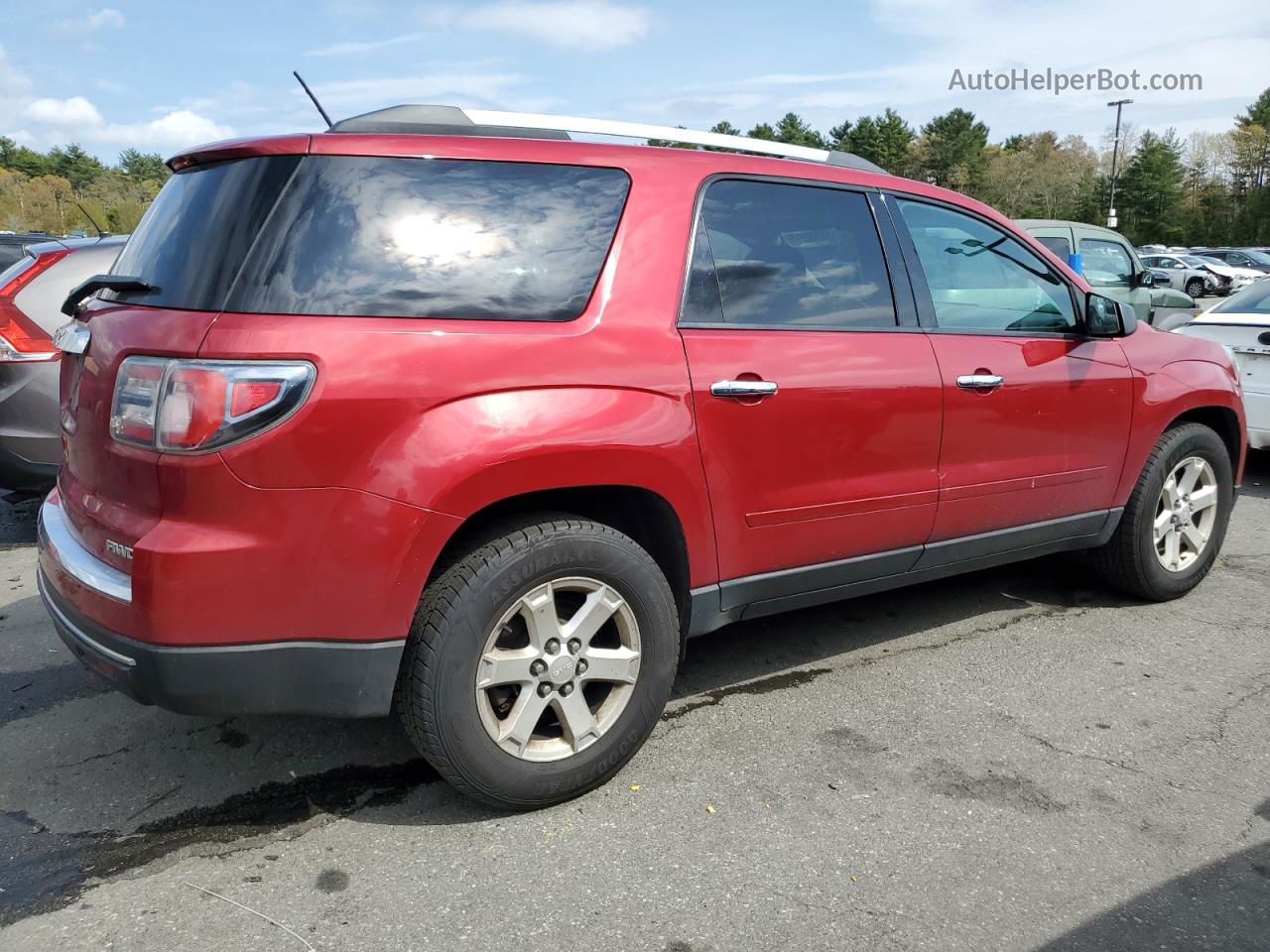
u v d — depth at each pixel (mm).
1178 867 2496
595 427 2588
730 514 2955
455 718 2494
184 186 2656
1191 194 81125
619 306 2711
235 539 2262
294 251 2344
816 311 3162
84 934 2195
